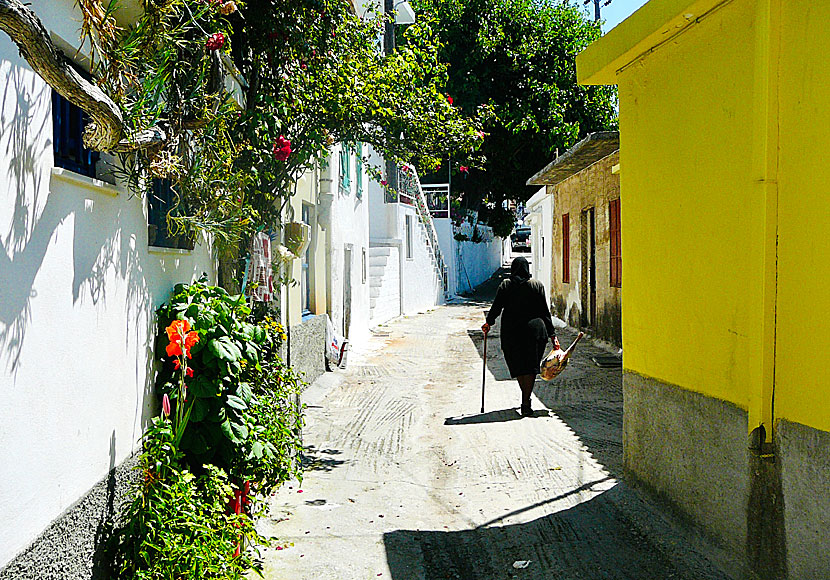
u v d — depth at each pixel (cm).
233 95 702
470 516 602
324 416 988
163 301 501
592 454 746
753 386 408
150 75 398
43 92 333
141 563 393
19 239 306
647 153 567
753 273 406
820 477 362
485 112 877
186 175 477
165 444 417
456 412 989
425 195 3262
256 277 684
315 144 743
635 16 532
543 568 498
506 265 5197
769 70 390
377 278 2189
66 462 346
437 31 2803
